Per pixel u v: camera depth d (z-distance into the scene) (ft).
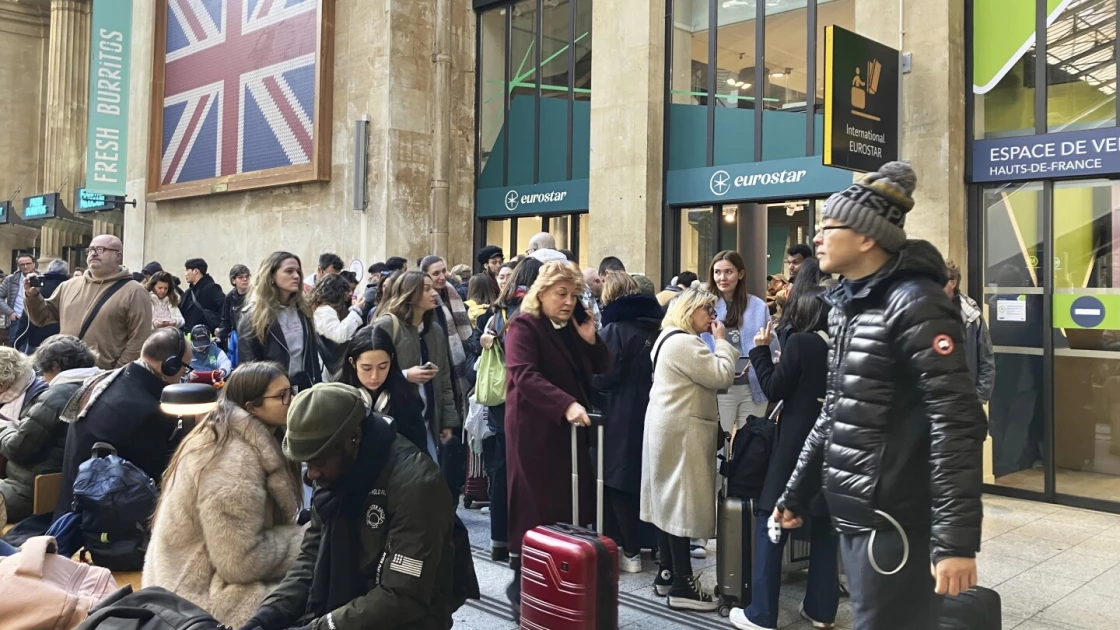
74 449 12.59
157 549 9.75
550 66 37.86
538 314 13.39
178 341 13.21
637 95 31.78
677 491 14.14
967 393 7.52
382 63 40.16
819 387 12.89
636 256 31.58
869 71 22.67
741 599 13.84
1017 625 13.61
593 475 13.42
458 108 41.06
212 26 50.60
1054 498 22.22
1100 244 21.91
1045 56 22.90
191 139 52.08
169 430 13.05
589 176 35.06
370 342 11.59
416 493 7.81
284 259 17.95
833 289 8.83
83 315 20.15
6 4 87.10
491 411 16.35
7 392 15.17
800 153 28.40
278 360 17.62
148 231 56.08
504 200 39.55
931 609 8.02
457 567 8.71
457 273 28.96
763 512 13.19
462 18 41.24
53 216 71.46
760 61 29.43
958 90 23.90
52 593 7.28
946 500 7.35
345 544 7.90
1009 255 23.44
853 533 8.23
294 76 44.32
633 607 14.49
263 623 8.23
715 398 14.56
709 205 31.07
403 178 40.22
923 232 23.75
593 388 14.69
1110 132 21.35
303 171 43.21
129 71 58.90
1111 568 16.67
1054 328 22.61
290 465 10.29
